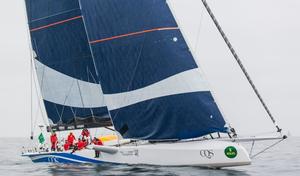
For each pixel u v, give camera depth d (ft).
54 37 327.26
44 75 333.62
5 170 290.97
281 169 288.92
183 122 248.73
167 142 256.11
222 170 241.35
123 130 266.57
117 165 262.06
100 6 270.87
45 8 328.70
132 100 262.47
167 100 251.80
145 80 257.96
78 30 320.09
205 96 245.24
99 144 282.15
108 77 269.85
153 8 256.93
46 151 309.01
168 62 251.80
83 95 321.11
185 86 248.32
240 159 232.73
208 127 244.22
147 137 259.39
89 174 238.07
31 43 336.70
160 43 253.85
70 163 285.84
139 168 247.29
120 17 264.93
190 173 228.22
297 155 431.02
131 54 262.06
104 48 270.26
